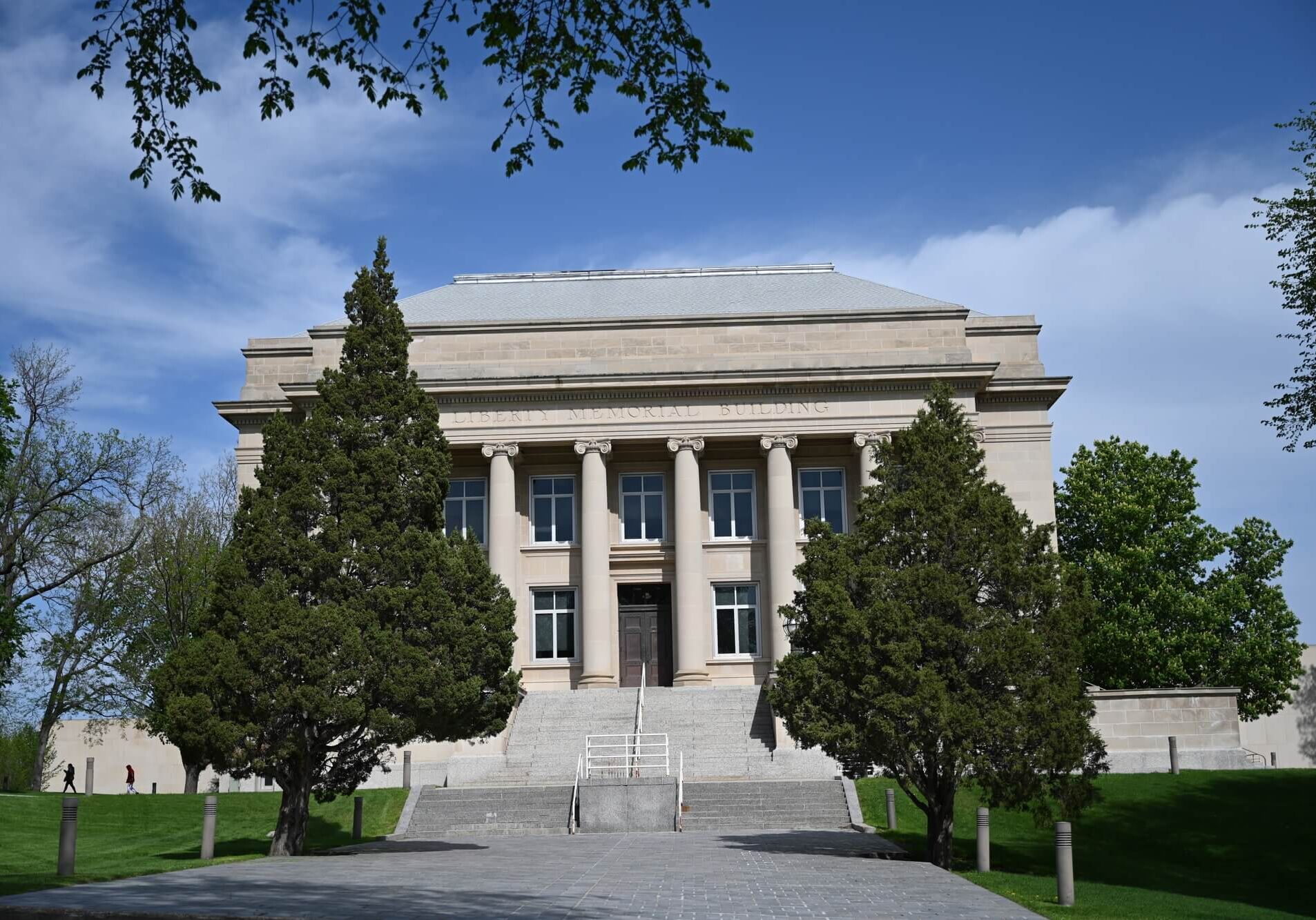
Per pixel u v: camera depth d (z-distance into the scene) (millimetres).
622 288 60312
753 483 53562
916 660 27828
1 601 47000
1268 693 57688
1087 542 62344
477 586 31953
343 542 30047
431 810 37469
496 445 51156
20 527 53844
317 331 52719
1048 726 26859
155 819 38250
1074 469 63031
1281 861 30391
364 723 29141
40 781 57375
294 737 28641
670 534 53219
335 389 31734
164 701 29359
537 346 52750
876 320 52781
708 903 17922
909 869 23609
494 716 32000
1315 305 30719
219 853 31234
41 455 55125
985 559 28578
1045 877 26922
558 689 51844
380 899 17906
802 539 52438
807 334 52875
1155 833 33031
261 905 17000
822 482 53188
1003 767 27172
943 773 27562
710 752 44000
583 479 51438
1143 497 61062
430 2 14633
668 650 53062
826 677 28188
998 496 29562
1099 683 59875
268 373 53125
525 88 15430
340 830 36594
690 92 15312
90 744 66875
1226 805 34906
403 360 32719
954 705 26891
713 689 47938
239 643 28438
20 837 34188
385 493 30953
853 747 27438
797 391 51125
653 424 51281
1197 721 41812
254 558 29656
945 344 52594
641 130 15680
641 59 15109
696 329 52906
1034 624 28250
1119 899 23734
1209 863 30812
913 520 29000
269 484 30750
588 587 50812
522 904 17375
